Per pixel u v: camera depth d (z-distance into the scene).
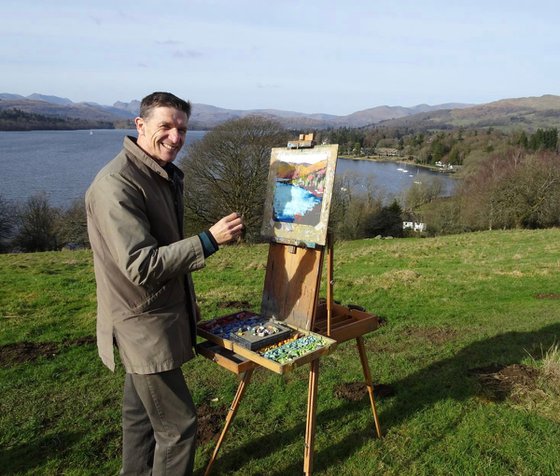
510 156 37.09
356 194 34.94
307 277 2.93
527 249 15.46
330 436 3.54
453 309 7.81
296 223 2.97
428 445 3.36
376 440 3.45
